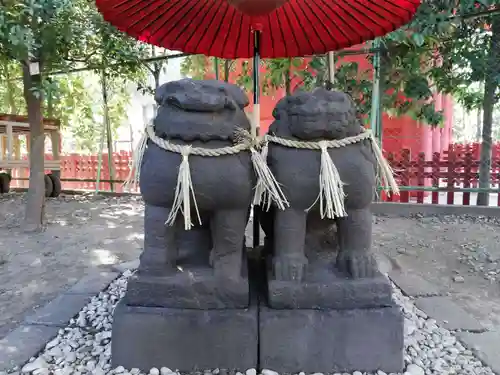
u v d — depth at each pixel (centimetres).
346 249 170
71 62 550
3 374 161
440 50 516
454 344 183
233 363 160
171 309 162
